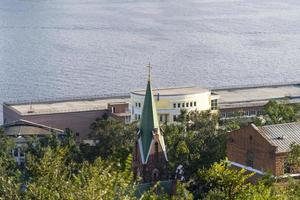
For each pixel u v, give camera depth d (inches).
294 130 7185.0
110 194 3410.4
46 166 3932.1
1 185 3472.0
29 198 3430.1
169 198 5418.3
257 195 4370.1
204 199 4771.2
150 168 7691.9
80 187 3427.7
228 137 7386.8
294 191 4707.2
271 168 6894.7
